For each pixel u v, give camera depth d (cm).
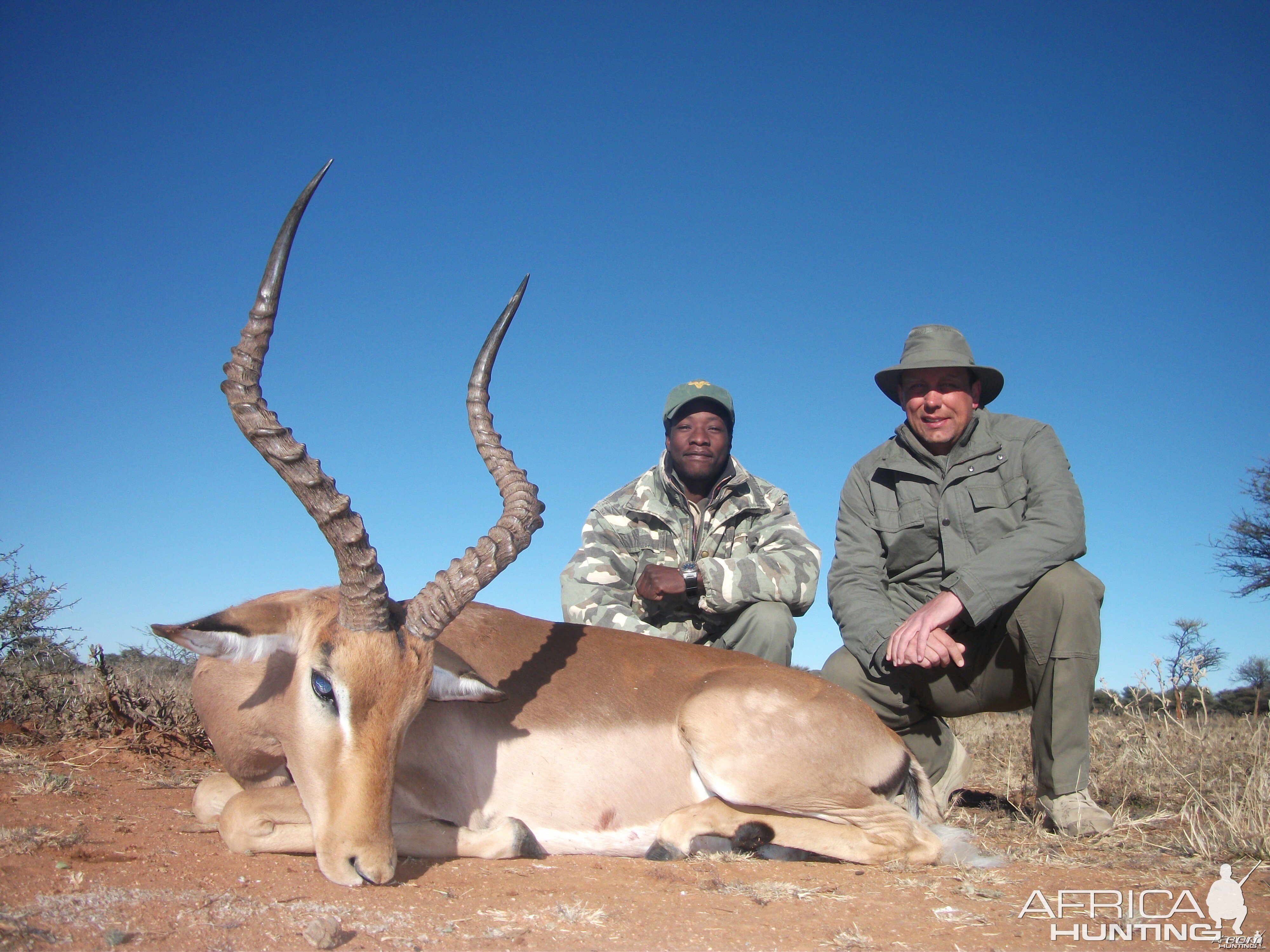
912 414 218
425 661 146
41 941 102
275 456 139
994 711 221
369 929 114
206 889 125
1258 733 277
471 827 167
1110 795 238
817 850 167
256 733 163
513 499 161
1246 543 765
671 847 168
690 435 243
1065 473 207
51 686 264
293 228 146
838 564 224
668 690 180
